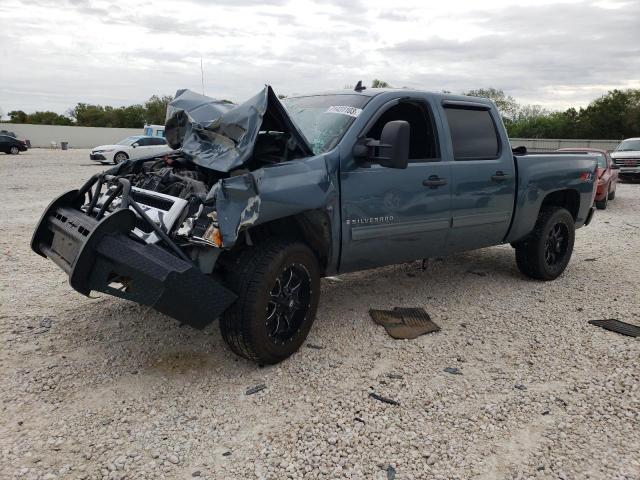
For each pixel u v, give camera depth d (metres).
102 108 79.06
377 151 4.04
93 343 4.09
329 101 4.63
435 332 4.52
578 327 4.70
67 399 3.31
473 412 3.29
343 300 5.28
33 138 52.31
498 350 4.20
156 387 3.48
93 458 2.76
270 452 2.86
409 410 3.29
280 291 3.73
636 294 5.69
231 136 3.64
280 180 3.53
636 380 3.74
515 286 5.89
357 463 2.79
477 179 5.00
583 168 6.27
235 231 3.23
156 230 3.36
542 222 5.83
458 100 5.04
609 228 10.16
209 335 4.30
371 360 3.96
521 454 2.89
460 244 5.10
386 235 4.34
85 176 18.22
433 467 2.77
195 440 2.94
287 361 3.89
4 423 3.04
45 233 4.21
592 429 3.14
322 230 3.92
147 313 4.70
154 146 27.59
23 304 4.87
